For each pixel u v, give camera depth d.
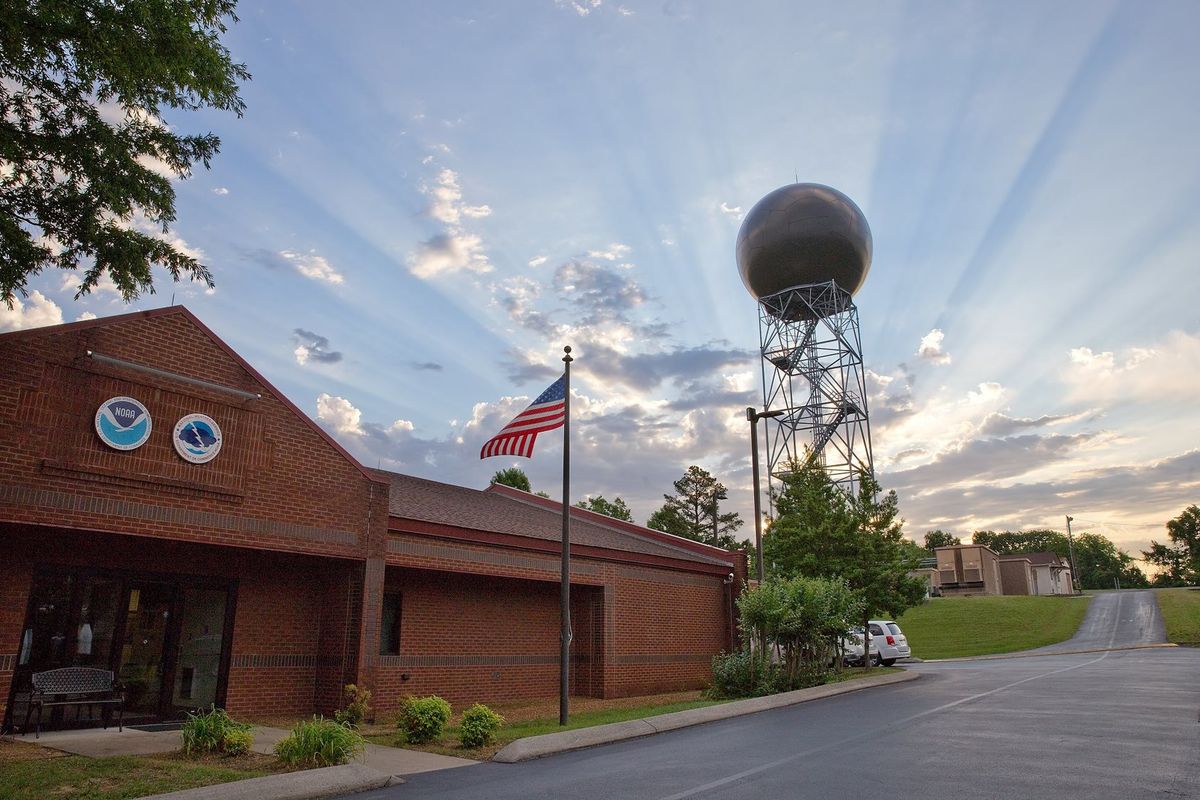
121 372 12.52
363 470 15.73
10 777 8.74
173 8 10.44
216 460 13.48
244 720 14.43
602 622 21.69
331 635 15.88
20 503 11.24
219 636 14.90
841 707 15.93
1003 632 47.91
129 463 12.41
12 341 11.48
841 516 27.47
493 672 19.31
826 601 20.39
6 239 10.23
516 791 8.59
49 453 11.60
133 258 10.95
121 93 10.77
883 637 31.27
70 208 10.66
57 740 11.73
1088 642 42.31
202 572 14.73
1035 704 15.04
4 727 12.09
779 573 26.50
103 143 10.61
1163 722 12.27
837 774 8.77
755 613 20.14
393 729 14.18
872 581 26.55
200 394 13.45
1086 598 68.50
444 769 10.41
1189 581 110.12
